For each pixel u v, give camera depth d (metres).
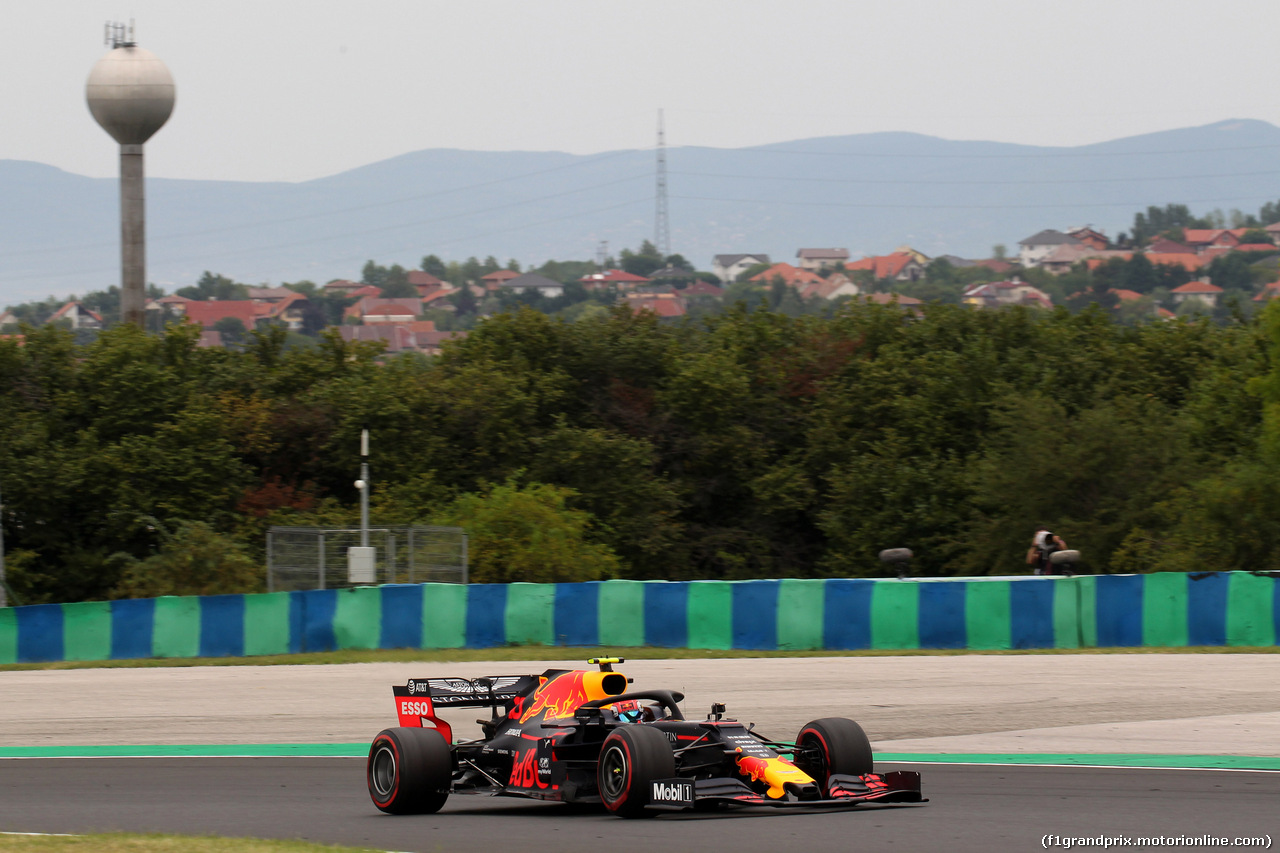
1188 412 165.25
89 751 57.31
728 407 179.12
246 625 93.00
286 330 191.62
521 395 169.12
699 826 34.53
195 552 126.88
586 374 186.25
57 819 40.72
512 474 159.62
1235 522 126.00
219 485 152.75
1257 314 182.62
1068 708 62.22
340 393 166.38
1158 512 138.12
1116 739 53.38
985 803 38.16
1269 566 124.00
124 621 93.69
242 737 60.28
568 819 37.00
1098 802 38.31
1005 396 161.62
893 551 93.25
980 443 167.62
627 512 165.38
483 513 139.00
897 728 57.78
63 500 149.25
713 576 176.38
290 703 70.25
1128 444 145.00
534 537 136.88
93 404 161.25
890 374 177.75
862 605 88.19
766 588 89.19
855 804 36.12
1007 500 147.88
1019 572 144.88
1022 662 79.88
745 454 180.00
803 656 85.31
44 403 161.50
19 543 150.25
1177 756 48.84
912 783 36.41
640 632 90.62
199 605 93.44
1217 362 177.75
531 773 38.12
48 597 148.50
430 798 39.25
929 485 161.62
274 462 164.50
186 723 64.81
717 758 36.12
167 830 38.09
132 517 147.00
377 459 159.75
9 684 81.69
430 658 87.19
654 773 34.50
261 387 176.25
